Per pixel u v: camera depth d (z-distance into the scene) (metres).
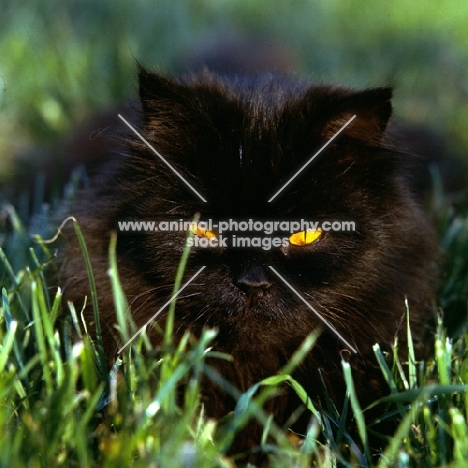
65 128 0.90
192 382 0.61
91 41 1.09
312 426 0.59
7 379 0.60
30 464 0.57
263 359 0.68
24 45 1.01
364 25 1.27
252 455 0.64
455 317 0.72
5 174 0.86
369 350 0.68
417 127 0.87
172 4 1.29
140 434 0.57
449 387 0.60
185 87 0.67
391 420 0.64
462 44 1.20
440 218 0.78
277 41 1.02
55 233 0.72
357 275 0.67
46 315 0.62
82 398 0.61
